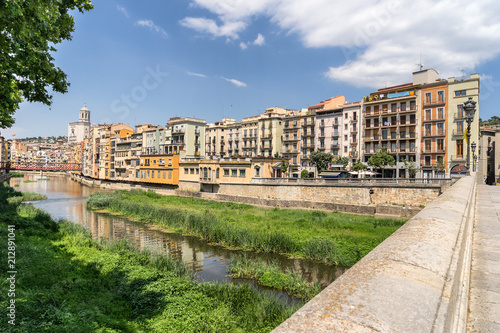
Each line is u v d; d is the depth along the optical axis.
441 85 48.62
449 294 1.57
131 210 36.41
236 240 22.73
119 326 8.96
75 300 10.23
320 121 64.31
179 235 26.08
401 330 1.12
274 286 14.58
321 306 1.37
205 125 79.94
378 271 1.80
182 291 12.43
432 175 48.00
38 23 7.27
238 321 10.49
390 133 54.41
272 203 39.97
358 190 34.00
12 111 9.13
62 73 9.28
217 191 49.72
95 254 16.39
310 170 64.62
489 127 56.22
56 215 35.47
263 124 72.62
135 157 70.44
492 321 2.39
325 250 19.14
